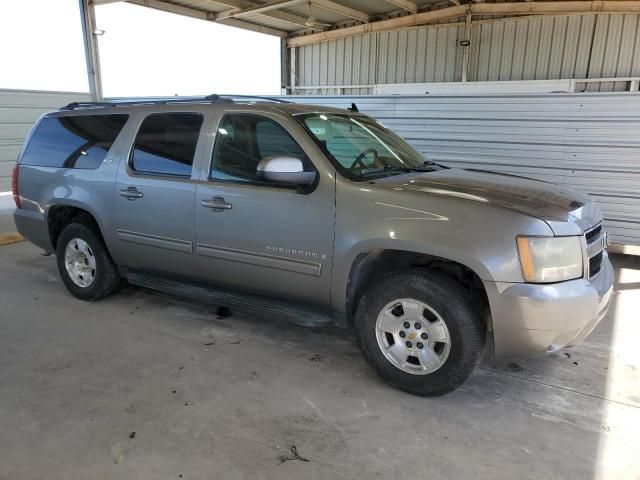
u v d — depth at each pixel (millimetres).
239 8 12609
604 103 5980
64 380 3334
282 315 3637
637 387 3289
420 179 3471
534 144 6477
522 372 3486
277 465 2518
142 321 4332
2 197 10711
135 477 2428
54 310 4574
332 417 2930
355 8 12938
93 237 4574
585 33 10789
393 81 13578
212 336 4039
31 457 2564
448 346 2994
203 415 2938
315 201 3305
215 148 3797
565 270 2846
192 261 3949
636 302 4836
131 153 4242
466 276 3123
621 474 2461
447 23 12328
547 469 2496
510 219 2828
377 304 3188
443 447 2666
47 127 4906
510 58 11688
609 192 6148
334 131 3732
